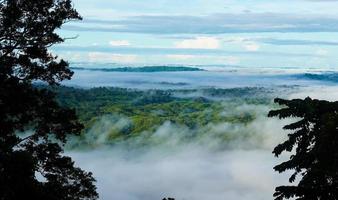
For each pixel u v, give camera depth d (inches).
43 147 727.1
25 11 697.6
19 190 484.1
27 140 729.6
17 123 684.7
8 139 655.1
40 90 701.9
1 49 684.7
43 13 707.4
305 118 401.4
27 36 703.1
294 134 406.6
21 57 684.1
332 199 326.3
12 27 685.9
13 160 488.4
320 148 342.6
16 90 658.2
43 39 715.4
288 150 408.2
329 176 332.8
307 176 347.9
